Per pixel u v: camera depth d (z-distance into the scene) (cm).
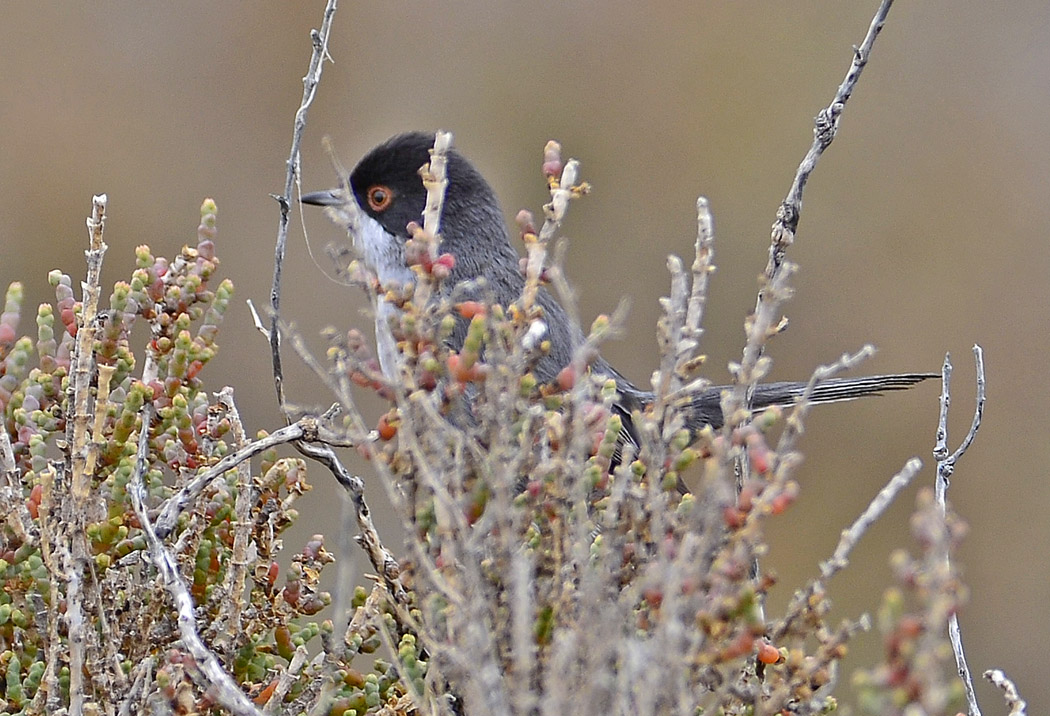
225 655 597
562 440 536
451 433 532
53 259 1869
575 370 527
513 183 2070
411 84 2150
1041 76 2159
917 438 1684
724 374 1781
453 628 511
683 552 471
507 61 2170
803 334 1870
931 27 2225
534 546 538
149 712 554
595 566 539
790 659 501
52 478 589
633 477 545
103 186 1916
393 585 597
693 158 2086
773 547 1555
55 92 1998
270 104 2069
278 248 688
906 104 2138
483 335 555
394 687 609
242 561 602
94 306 601
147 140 1981
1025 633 1570
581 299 1914
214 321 657
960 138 2075
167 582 545
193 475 639
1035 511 1655
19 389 657
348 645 595
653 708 435
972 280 1905
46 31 2048
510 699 464
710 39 2183
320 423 584
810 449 1680
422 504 559
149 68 2059
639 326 1862
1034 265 1906
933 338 1839
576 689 463
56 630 561
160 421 649
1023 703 539
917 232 1967
